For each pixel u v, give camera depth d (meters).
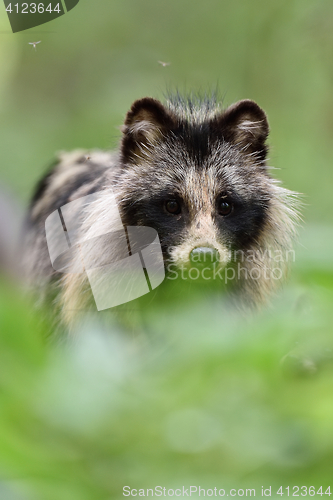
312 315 3.89
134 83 27.72
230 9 26.12
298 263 7.14
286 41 23.03
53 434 3.12
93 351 3.27
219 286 10.60
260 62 24.12
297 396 3.96
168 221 10.52
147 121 11.02
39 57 30.03
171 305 10.21
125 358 3.63
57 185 13.95
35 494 2.64
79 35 29.61
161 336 4.54
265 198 11.07
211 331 3.75
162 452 3.77
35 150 29.53
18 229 16.25
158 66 27.98
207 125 11.11
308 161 23.42
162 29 28.50
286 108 23.83
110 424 3.41
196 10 27.75
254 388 4.12
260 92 24.17
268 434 3.88
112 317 10.38
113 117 27.47
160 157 10.86
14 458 2.80
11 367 3.01
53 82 30.78
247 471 3.56
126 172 10.95
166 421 3.88
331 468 3.37
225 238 10.50
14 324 3.04
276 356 3.58
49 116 30.75
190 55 27.66
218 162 10.79
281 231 11.32
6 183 25.83
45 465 2.89
